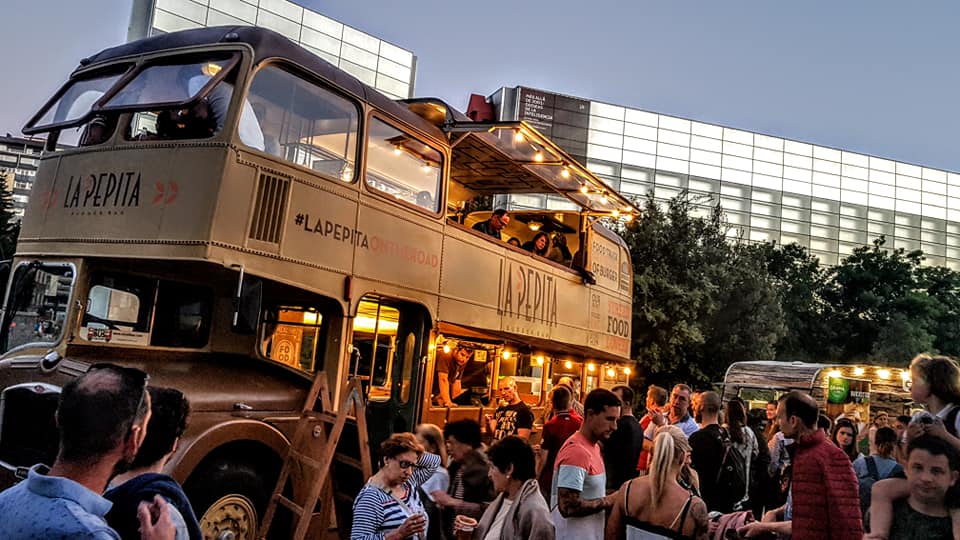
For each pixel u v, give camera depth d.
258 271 5.71
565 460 4.69
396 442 4.48
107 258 5.78
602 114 56.47
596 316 12.95
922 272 46.50
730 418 7.98
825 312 44.47
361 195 6.98
